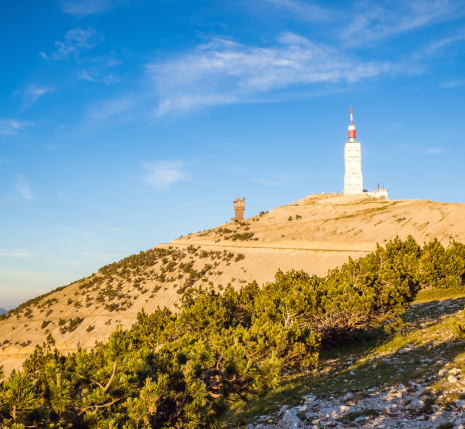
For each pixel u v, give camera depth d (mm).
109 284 95562
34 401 7754
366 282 24344
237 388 12898
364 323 23078
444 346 16234
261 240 104812
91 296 90750
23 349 71312
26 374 8094
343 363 18594
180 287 84500
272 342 16453
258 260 90125
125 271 101562
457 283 33219
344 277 27125
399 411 10250
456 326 15359
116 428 8742
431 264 34469
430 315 25359
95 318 76812
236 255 96250
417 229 79688
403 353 16984
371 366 16109
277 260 87625
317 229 102750
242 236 110562
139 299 82750
